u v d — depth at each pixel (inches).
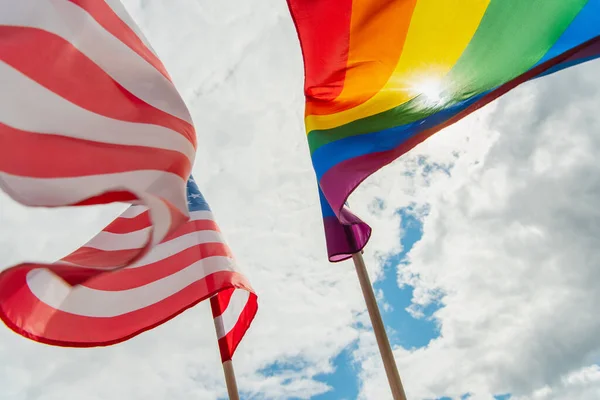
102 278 266.4
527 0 229.5
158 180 204.4
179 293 277.0
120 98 219.8
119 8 242.8
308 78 272.7
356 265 267.9
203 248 295.3
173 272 283.4
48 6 215.5
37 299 238.1
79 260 228.7
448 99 233.8
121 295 267.9
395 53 256.2
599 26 209.2
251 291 289.4
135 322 263.4
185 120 234.8
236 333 303.3
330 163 249.3
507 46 228.2
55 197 180.5
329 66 269.0
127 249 271.3
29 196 177.9
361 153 242.5
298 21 270.2
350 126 255.3
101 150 200.1
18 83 195.3
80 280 161.0
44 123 193.8
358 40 263.9
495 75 226.4
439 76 241.9
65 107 201.6
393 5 259.0
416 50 252.5
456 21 244.5
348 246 273.1
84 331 247.1
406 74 251.9
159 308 270.7
